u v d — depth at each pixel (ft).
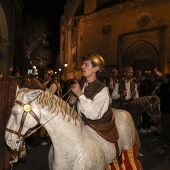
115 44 73.61
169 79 21.70
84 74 9.09
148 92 29.09
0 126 11.94
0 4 38.68
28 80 19.48
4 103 11.97
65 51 124.36
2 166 12.39
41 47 118.21
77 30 101.86
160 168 17.16
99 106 8.46
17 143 7.68
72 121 8.24
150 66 64.90
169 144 21.85
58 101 8.16
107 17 76.38
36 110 7.70
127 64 69.62
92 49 81.41
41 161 18.08
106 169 10.09
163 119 21.90
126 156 11.13
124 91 18.08
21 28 76.69
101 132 8.89
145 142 24.08
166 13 62.03
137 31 67.00
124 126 10.85
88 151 8.14
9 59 47.44
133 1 68.59
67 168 8.19
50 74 22.61
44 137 22.58
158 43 62.59
